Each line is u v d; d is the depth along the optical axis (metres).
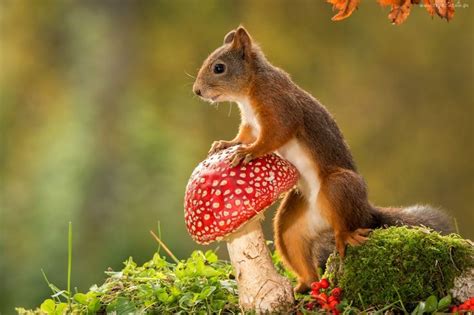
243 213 7.11
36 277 20.33
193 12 31.80
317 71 32.28
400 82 32.59
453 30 32.78
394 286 7.41
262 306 7.44
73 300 8.12
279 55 31.92
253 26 32.22
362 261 7.56
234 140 8.56
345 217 7.89
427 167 31.38
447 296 7.20
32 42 29.31
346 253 7.74
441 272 7.41
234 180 7.18
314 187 8.22
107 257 21.03
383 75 32.56
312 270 8.23
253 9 32.41
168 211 21.89
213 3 32.06
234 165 7.27
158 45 30.95
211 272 8.05
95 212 22.36
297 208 8.29
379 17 32.56
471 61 32.75
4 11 29.58
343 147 8.43
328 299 7.34
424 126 32.25
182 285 7.93
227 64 8.56
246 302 7.48
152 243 21.20
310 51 32.41
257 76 8.44
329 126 8.41
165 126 25.00
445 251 7.44
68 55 28.09
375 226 8.30
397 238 7.57
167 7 31.55
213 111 28.55
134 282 8.12
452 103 32.56
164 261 8.48
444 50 32.84
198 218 7.18
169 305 7.69
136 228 21.58
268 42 31.98
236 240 7.44
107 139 23.86
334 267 7.84
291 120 8.17
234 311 7.65
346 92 32.12
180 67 30.92
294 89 8.45
